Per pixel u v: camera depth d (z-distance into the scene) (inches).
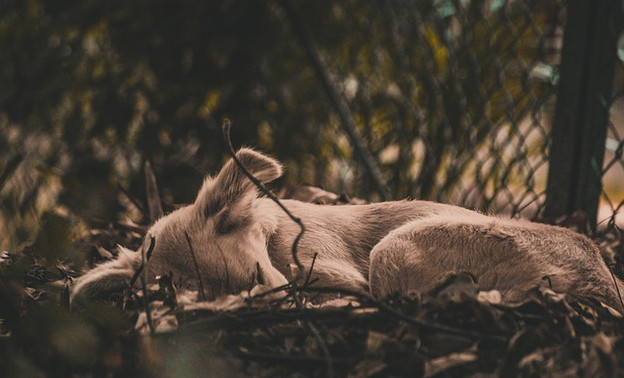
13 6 220.8
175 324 83.6
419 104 184.9
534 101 156.7
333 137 201.9
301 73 203.9
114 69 213.6
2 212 205.5
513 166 169.9
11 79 220.4
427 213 132.7
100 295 102.3
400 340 77.2
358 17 194.4
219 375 75.0
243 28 206.5
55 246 105.6
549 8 169.6
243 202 114.0
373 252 118.0
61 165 213.9
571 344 75.3
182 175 203.3
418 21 177.8
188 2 206.7
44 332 76.0
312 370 76.6
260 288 95.9
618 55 142.6
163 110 209.6
